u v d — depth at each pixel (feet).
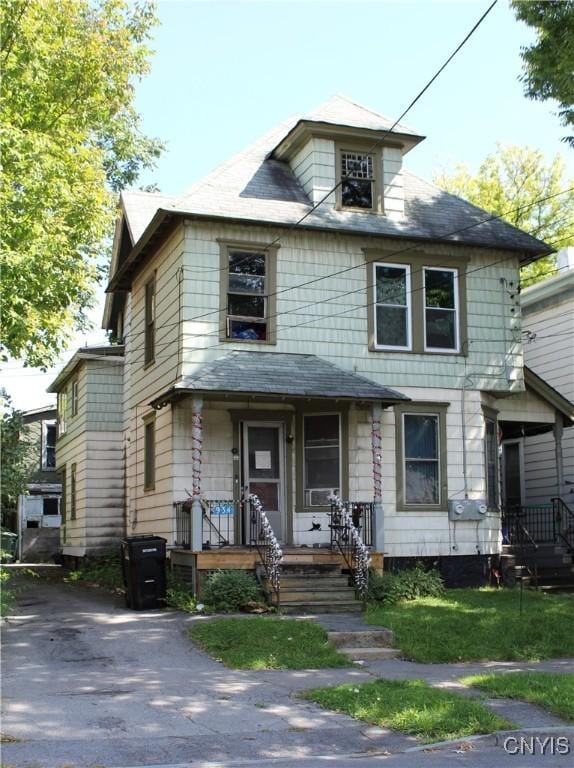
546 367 78.02
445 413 63.00
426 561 60.90
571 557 65.82
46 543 116.88
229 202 59.67
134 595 52.60
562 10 51.37
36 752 25.18
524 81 54.85
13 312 47.44
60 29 59.52
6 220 46.93
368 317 61.87
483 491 63.21
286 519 59.57
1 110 51.93
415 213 65.31
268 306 59.77
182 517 56.85
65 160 54.34
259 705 31.04
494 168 127.13
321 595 51.13
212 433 58.49
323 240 61.62
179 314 58.18
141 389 69.56
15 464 57.93
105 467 87.04
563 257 81.66
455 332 64.34
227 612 49.70
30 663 37.65
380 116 65.31
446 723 28.12
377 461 57.16
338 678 35.68
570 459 75.72
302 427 60.34
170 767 23.99
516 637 43.34
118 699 31.53
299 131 62.54
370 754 25.71
